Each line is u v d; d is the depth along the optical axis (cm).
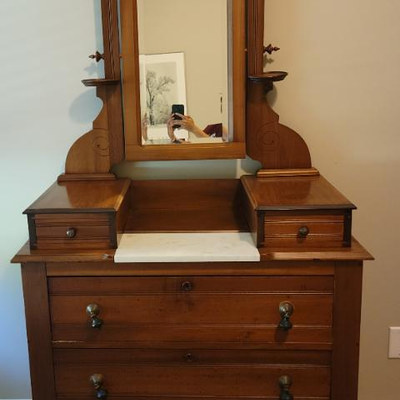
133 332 119
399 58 139
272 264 114
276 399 121
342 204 113
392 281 156
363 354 163
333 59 139
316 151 146
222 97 134
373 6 136
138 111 135
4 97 145
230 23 130
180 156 136
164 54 133
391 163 147
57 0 138
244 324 118
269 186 130
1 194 153
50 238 117
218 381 121
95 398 123
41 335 120
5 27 140
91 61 142
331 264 113
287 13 137
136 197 146
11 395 170
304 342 117
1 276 160
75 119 146
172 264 115
